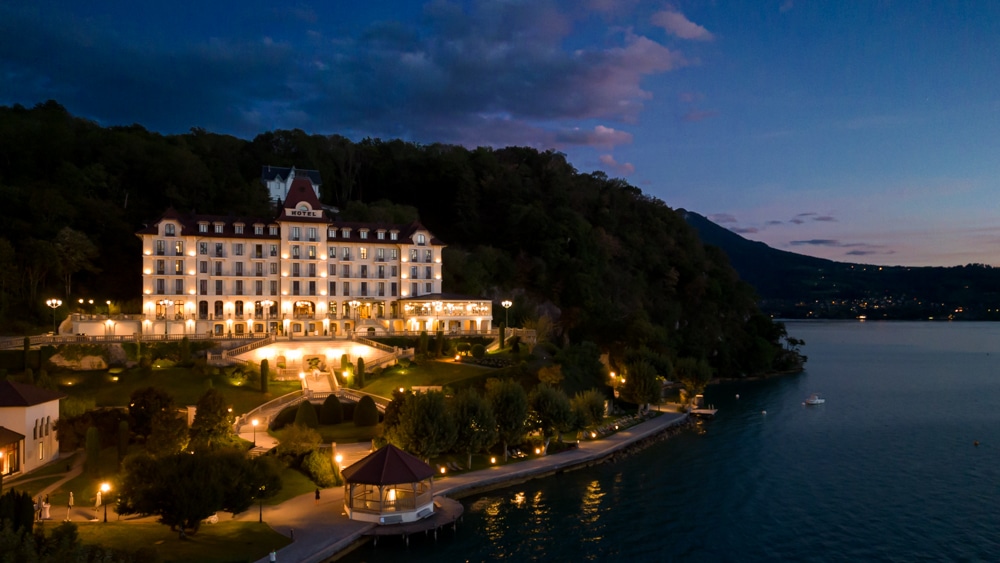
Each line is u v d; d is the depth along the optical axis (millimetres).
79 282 138000
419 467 69062
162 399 84938
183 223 132000
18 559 37156
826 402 151000
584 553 64125
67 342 109375
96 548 44438
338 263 144000
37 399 77000
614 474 90062
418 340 123812
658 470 92250
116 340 112938
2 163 155750
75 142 166500
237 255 135875
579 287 179000
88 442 70312
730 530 70625
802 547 66562
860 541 68188
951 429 120625
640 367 126188
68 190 146375
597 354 144500
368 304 146625
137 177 165125
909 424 125125
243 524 62312
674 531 70125
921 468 94438
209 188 171125
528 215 189250
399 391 87438
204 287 132750
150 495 54844
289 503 70000
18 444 72875
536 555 63125
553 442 100625
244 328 135125
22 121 169375
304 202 141500
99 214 144250
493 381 99500
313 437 81625
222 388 103250
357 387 108188
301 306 140375
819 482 87562
